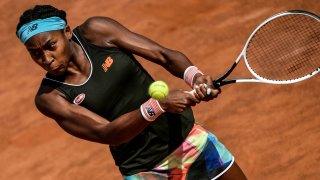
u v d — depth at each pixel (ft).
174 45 93.30
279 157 65.87
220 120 74.54
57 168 76.89
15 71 101.65
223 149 44.11
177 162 42.57
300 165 63.93
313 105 71.82
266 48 57.57
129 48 38.83
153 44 39.42
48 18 35.94
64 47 36.47
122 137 36.91
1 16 118.21
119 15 105.81
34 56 36.52
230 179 45.14
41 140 83.41
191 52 90.27
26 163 79.46
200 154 42.93
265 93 76.38
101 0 112.27
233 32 91.66
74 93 37.91
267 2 95.81
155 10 103.76
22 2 120.78
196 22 97.14
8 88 97.55
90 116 37.63
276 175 63.72
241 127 72.08
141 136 40.60
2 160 81.35
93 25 38.19
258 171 64.90
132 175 42.70
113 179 72.33
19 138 85.05
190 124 42.19
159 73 88.17
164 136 41.06
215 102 77.77
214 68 84.48
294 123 69.97
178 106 35.45
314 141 66.39
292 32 57.67
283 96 74.79
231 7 97.71
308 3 91.76
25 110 91.20
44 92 38.40
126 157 42.04
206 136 42.91
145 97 39.37
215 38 91.71
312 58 53.67
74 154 78.69
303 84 75.46
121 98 38.81
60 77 38.04
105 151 77.82
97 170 74.59
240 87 78.84
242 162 66.74
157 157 41.83
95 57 37.83
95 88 37.86
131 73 38.63
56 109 38.06
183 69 39.50
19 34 36.40
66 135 83.10
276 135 69.05
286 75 53.78
